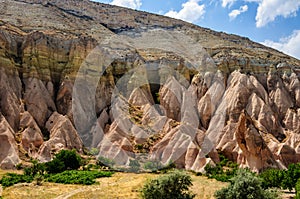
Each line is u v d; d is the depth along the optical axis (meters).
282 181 37.41
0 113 51.84
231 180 29.44
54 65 65.31
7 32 63.12
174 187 29.39
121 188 35.16
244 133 47.81
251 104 66.31
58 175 40.75
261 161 46.50
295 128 66.19
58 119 56.19
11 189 35.09
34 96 58.88
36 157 49.16
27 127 53.47
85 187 36.34
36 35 64.81
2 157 46.41
